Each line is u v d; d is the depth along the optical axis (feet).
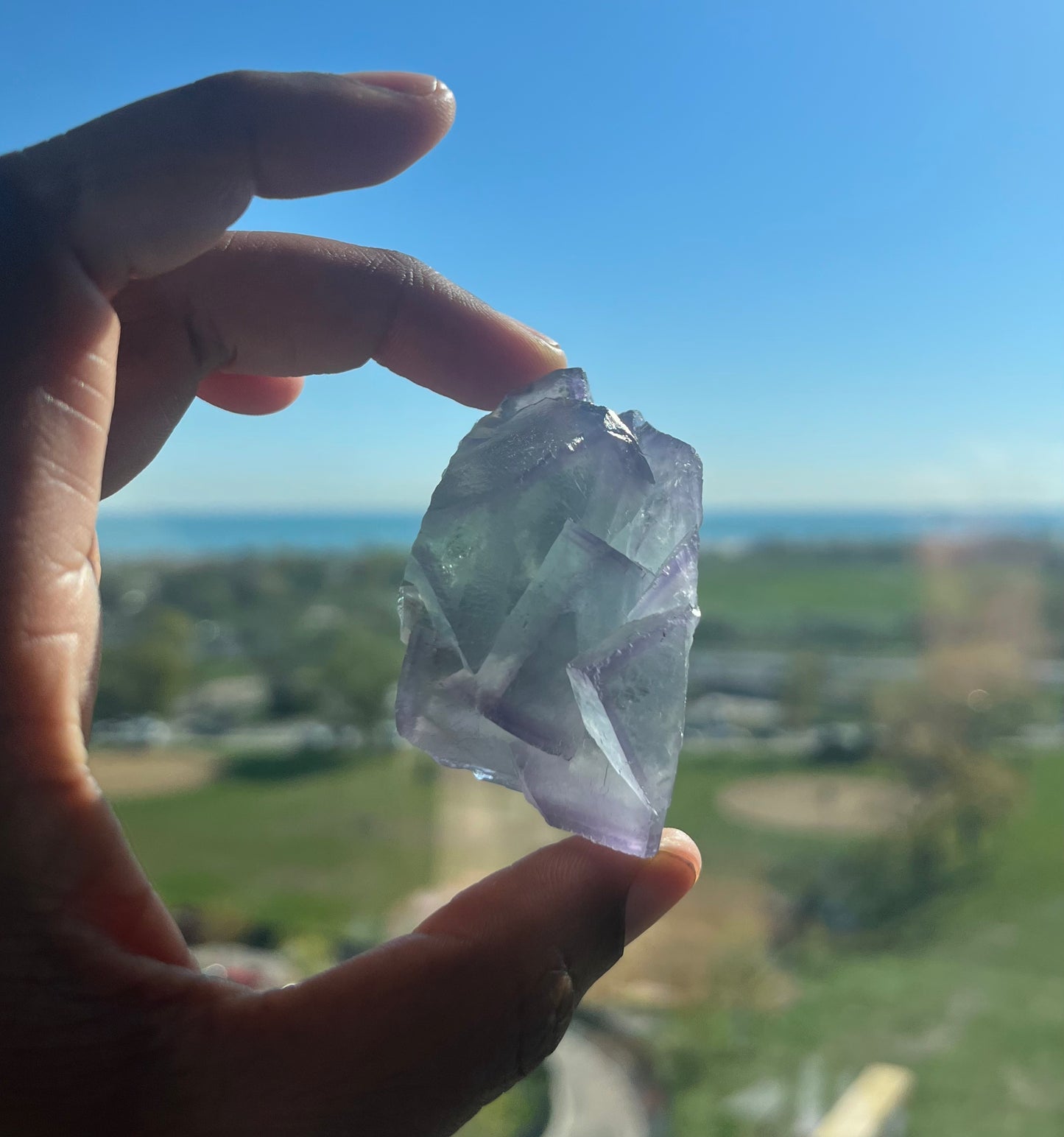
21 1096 0.33
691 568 0.43
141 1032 0.34
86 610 0.37
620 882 0.41
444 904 0.40
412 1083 0.37
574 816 0.40
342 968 0.38
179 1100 0.34
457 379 0.61
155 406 0.57
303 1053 0.36
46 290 0.38
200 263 0.57
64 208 0.40
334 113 0.46
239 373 0.61
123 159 0.41
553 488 0.41
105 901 0.35
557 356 0.61
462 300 0.60
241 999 0.36
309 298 0.59
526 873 0.41
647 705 0.39
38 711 0.34
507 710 0.39
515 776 0.41
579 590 0.39
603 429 0.42
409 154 0.48
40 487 0.36
